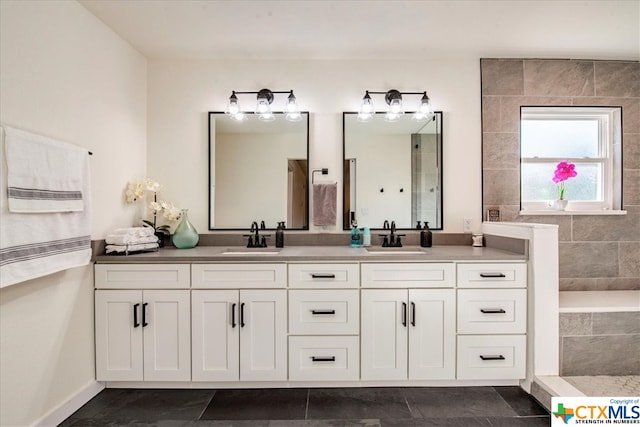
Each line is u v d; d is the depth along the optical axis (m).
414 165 2.47
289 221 2.47
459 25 2.02
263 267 1.91
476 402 1.82
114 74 2.08
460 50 2.34
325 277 1.92
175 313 1.91
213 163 2.47
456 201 2.48
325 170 2.47
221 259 1.91
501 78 2.46
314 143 2.48
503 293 1.93
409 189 2.48
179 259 1.91
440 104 2.47
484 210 2.46
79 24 1.78
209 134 2.46
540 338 1.89
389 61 2.47
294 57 2.43
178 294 1.91
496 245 2.27
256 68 2.46
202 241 2.42
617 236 2.48
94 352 1.90
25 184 1.38
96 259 1.89
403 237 2.44
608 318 1.94
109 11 1.86
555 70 2.47
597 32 2.11
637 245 2.49
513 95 2.46
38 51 1.52
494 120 2.46
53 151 1.52
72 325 1.75
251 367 1.92
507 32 2.10
